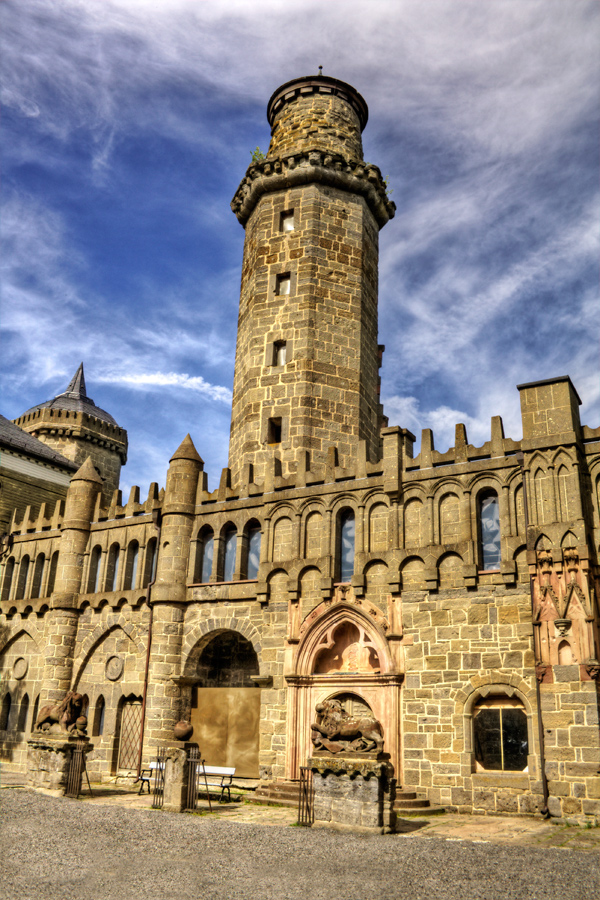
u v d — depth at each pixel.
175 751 18.41
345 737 16.28
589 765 17.55
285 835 14.81
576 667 18.22
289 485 24.55
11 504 36.28
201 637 24.84
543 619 18.95
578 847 13.97
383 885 11.18
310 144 32.56
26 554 31.66
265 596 23.72
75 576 28.66
